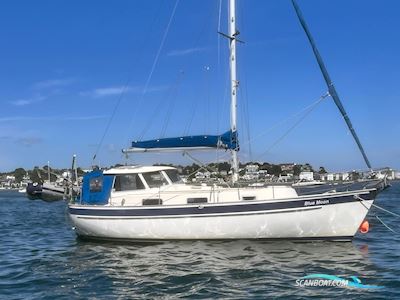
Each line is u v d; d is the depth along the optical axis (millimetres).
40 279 11172
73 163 17641
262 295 9391
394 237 16828
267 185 15602
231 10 16547
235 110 16344
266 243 14461
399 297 9109
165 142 16188
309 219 14234
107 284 10594
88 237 16188
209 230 14555
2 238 18953
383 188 14609
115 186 15969
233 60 16469
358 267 11672
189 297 9414
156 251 14008
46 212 35531
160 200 15359
